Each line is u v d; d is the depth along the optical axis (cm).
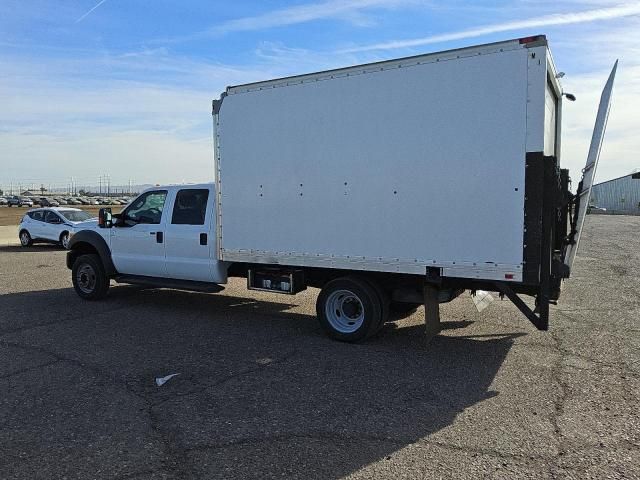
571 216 609
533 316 528
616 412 428
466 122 537
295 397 463
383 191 590
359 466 341
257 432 392
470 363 560
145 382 502
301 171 650
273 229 680
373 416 422
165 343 642
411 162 571
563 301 882
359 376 520
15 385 492
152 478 326
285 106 658
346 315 651
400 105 574
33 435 387
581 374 521
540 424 406
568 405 443
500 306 852
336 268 631
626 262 1402
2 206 8256
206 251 775
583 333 678
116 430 395
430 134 557
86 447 367
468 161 538
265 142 678
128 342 646
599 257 1525
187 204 805
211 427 400
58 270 1334
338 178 621
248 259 707
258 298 945
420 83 561
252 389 483
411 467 340
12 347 621
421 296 632
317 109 632
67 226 1875
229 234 724
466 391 478
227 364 558
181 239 798
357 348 621
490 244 532
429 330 595
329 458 352
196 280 804
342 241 623
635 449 364
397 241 585
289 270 699
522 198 514
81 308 856
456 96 541
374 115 591
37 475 330
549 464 344
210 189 780
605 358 573
